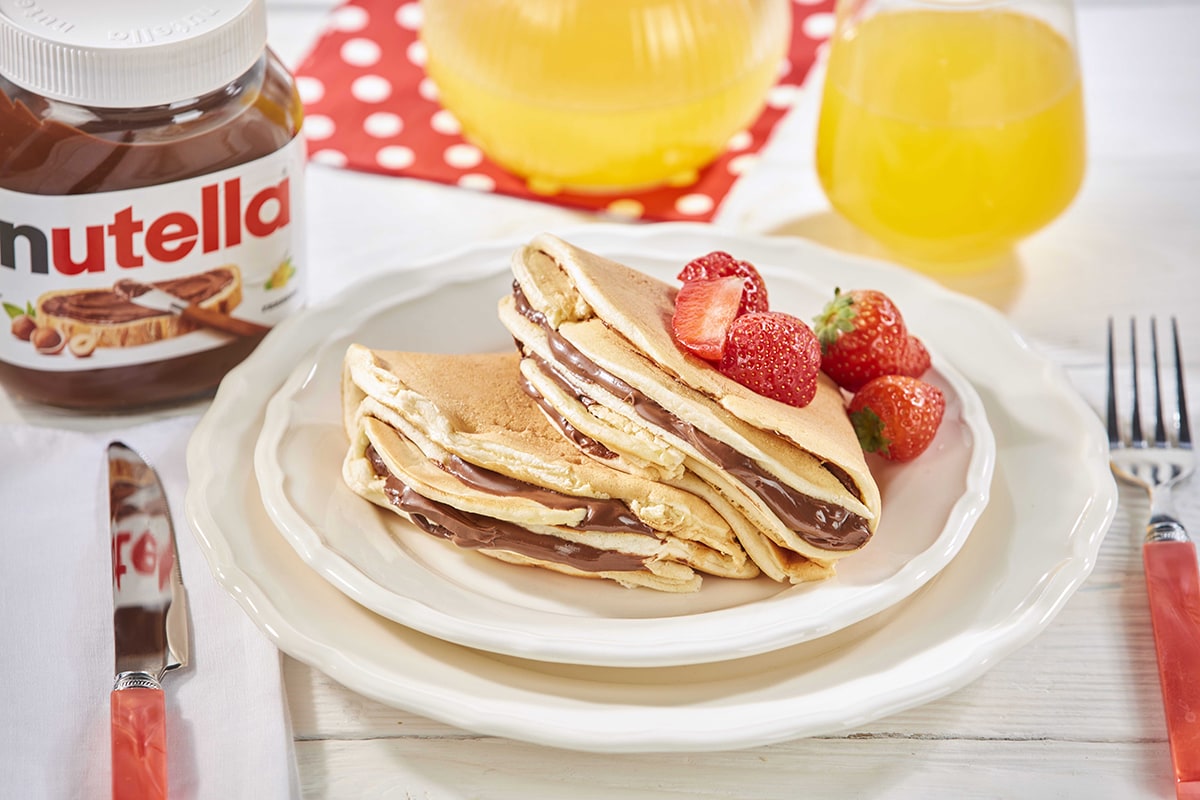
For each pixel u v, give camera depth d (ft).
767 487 2.43
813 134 3.19
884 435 2.55
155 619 2.44
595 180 3.03
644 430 2.46
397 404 2.50
